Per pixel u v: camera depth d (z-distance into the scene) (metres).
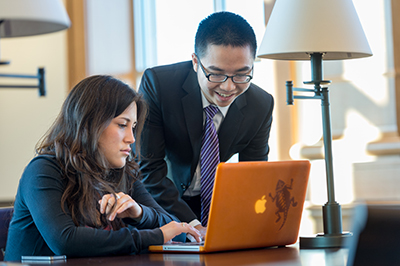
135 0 3.81
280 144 3.15
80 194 1.56
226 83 1.72
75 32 3.80
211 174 2.02
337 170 2.96
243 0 3.40
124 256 1.39
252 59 1.75
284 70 3.14
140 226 1.67
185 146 2.05
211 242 1.36
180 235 1.69
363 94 2.92
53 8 2.04
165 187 2.04
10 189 4.00
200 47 1.75
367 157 2.87
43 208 1.47
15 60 3.98
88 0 3.79
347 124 2.97
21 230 1.56
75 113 1.61
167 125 2.04
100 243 1.41
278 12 1.57
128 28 3.83
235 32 1.70
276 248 1.48
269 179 1.42
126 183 1.80
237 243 1.41
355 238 0.84
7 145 4.01
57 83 3.85
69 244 1.40
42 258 1.33
